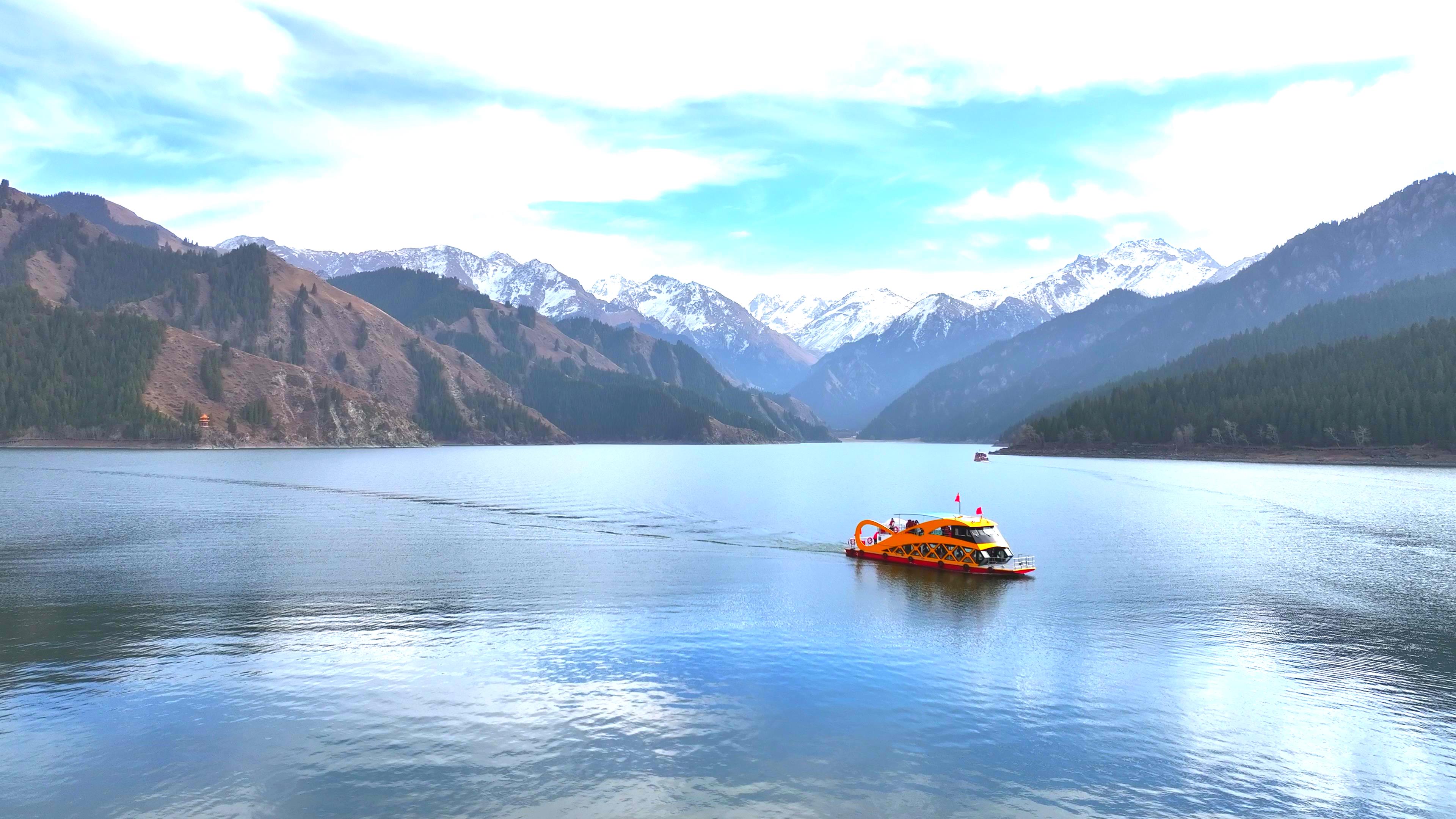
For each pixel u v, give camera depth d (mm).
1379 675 33469
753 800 22594
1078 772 24609
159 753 25062
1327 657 35938
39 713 28203
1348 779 24234
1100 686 31969
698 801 22516
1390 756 25766
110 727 27016
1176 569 58438
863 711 29203
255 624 40281
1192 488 143625
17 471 163500
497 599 46750
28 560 59188
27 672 32531
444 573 55031
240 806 21984
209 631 38750
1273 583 52938
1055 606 45750
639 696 30531
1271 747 26391
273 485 134125
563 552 64812
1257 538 75688
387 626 40188
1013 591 50062
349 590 48781
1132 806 22594
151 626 39594
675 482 154000
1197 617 43031
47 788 22844
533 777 23844
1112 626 41250
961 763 25078
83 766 24234
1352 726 28078
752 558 62594
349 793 22719
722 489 138000
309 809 21812
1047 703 30094
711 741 26531
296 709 28750
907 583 52438
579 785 23328
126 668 33062
